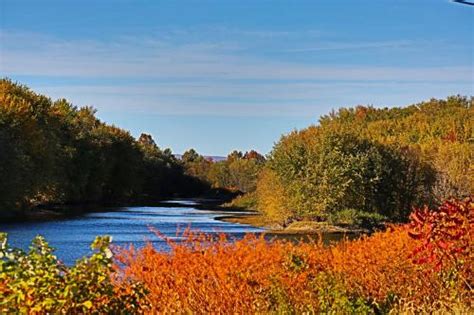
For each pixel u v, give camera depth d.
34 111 72.19
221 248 10.17
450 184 64.06
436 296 9.94
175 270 9.45
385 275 10.41
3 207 60.25
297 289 9.60
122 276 8.84
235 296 9.31
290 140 62.34
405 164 63.06
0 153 58.44
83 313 5.50
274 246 10.68
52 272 5.38
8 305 5.23
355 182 59.69
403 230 11.94
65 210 72.50
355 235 48.22
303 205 58.91
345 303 9.02
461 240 10.00
